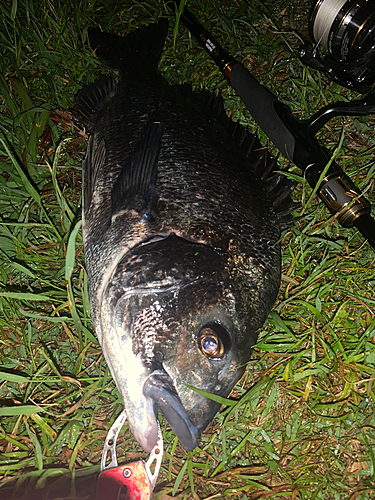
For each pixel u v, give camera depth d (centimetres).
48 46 49
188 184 33
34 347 36
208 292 29
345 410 34
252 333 31
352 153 44
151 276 29
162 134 35
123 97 41
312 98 47
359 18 34
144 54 45
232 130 41
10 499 29
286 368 33
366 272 38
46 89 48
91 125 43
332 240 40
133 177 33
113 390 34
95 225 35
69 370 36
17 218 41
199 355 28
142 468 29
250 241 32
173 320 28
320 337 34
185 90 44
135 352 28
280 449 33
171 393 27
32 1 48
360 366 34
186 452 33
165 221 31
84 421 33
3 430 32
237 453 33
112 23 51
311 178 37
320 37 37
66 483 30
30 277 39
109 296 31
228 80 43
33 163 43
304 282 37
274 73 49
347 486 32
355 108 37
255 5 50
